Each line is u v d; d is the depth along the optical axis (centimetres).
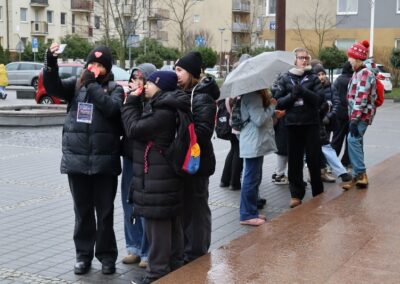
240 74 702
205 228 567
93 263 600
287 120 794
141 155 493
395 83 3856
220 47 6606
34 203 841
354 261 532
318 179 827
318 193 833
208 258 546
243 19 7250
